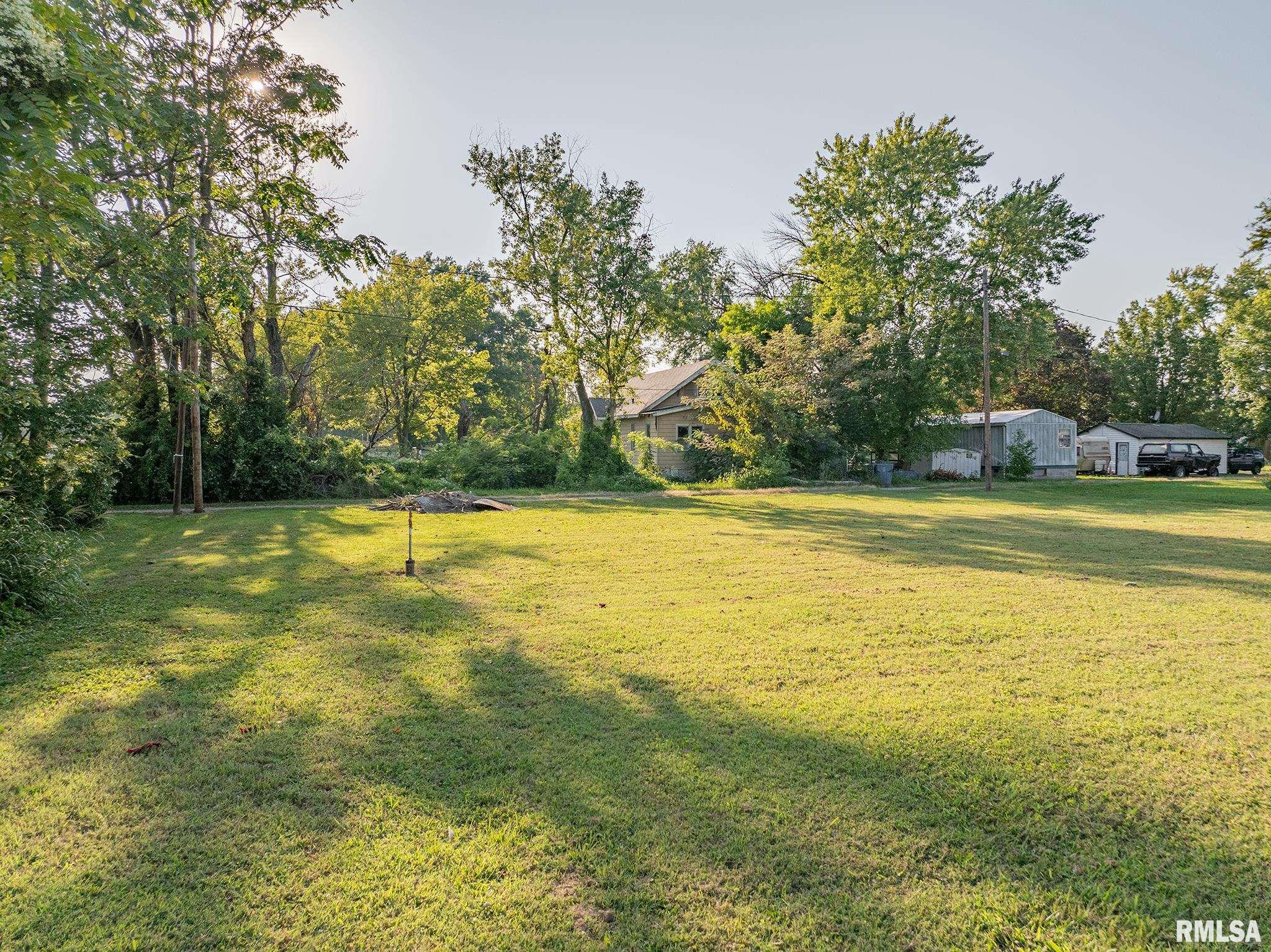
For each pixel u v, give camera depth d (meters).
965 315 29.80
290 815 3.03
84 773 3.37
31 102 4.11
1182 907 2.48
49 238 4.69
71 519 11.59
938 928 2.37
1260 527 13.12
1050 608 6.68
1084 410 47.25
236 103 13.30
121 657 5.13
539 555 10.11
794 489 25.42
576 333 27.33
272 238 12.21
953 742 3.74
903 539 11.74
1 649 5.29
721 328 39.38
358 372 34.41
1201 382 49.75
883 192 29.80
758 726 3.95
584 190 25.75
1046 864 2.72
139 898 2.48
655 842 2.84
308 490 21.23
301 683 4.62
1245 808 3.10
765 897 2.51
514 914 2.42
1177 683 4.62
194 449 16.20
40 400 9.76
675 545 11.12
